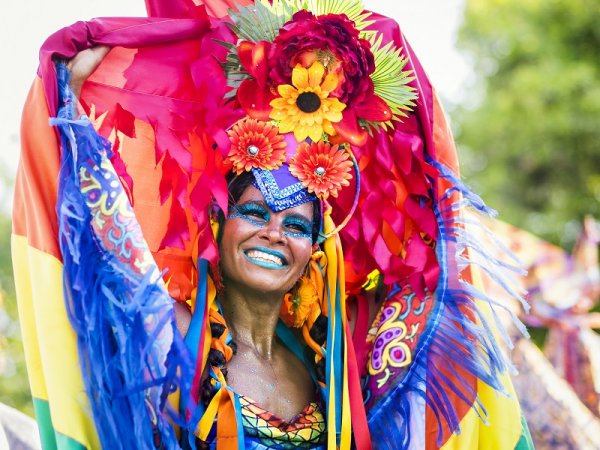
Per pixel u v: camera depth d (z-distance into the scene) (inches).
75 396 106.6
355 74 125.2
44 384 110.1
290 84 124.6
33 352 110.7
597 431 187.6
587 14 492.1
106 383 105.8
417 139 131.6
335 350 128.1
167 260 125.5
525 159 494.0
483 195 488.7
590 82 485.4
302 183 124.1
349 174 126.3
